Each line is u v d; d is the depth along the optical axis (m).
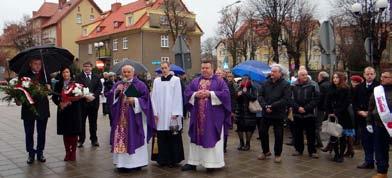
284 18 39.16
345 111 7.86
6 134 11.72
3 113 18.70
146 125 7.51
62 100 7.72
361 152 8.82
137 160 7.32
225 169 7.41
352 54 40.16
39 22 66.38
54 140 10.53
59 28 61.84
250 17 41.66
